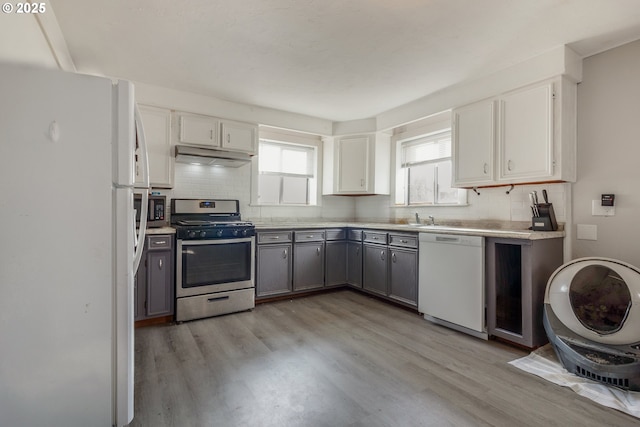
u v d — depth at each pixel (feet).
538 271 7.59
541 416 5.12
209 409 5.25
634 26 6.85
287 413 5.16
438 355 7.29
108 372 4.23
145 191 5.09
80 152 4.06
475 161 9.62
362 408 5.30
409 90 10.58
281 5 6.26
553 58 7.85
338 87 10.41
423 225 12.12
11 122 3.76
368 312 10.40
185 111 10.98
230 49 8.02
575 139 8.21
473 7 6.26
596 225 7.88
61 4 6.20
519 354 7.38
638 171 7.28
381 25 6.91
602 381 5.96
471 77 9.52
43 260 3.90
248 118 12.17
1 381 3.74
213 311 9.93
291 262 11.84
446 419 5.03
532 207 8.61
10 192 3.76
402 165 13.89
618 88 7.59
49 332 3.93
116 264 4.27
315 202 14.90
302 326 9.11
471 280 8.34
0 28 4.07
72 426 4.05
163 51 8.14
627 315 6.06
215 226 10.00
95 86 4.15
